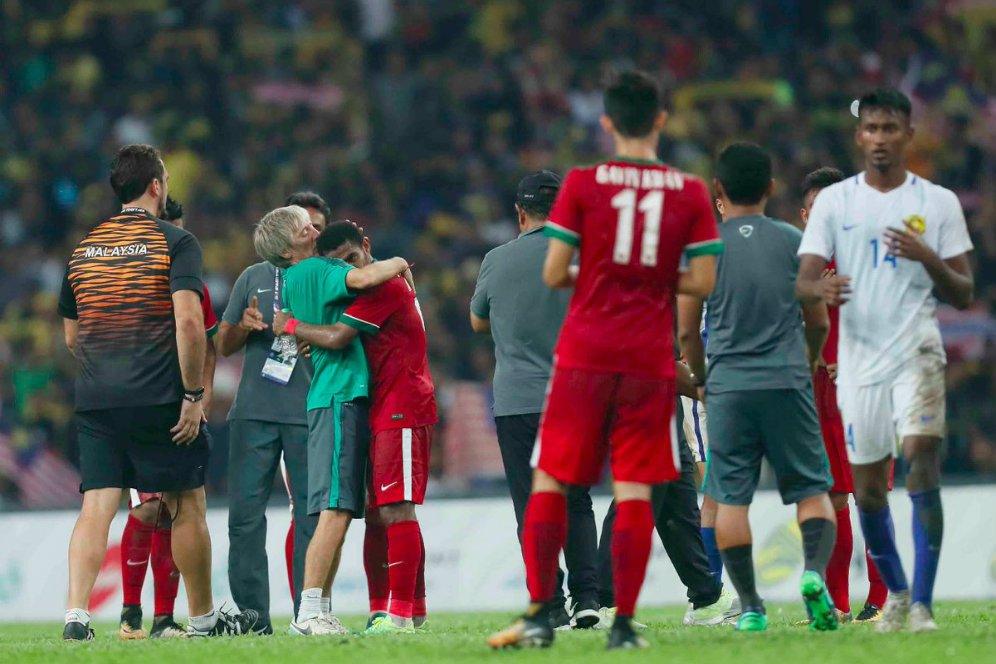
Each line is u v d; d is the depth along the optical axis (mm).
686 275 18047
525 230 23766
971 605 33844
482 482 51750
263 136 73062
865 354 19672
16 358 60000
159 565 25875
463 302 62031
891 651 16719
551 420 17891
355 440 23891
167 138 72188
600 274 17672
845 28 79688
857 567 39312
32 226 69250
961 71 78812
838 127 75125
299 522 25750
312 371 26016
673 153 72625
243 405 26016
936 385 19422
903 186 19703
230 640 21594
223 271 65188
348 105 75000
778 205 69312
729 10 80375
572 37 79625
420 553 24156
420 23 79938
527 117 75250
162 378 23719
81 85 74375
